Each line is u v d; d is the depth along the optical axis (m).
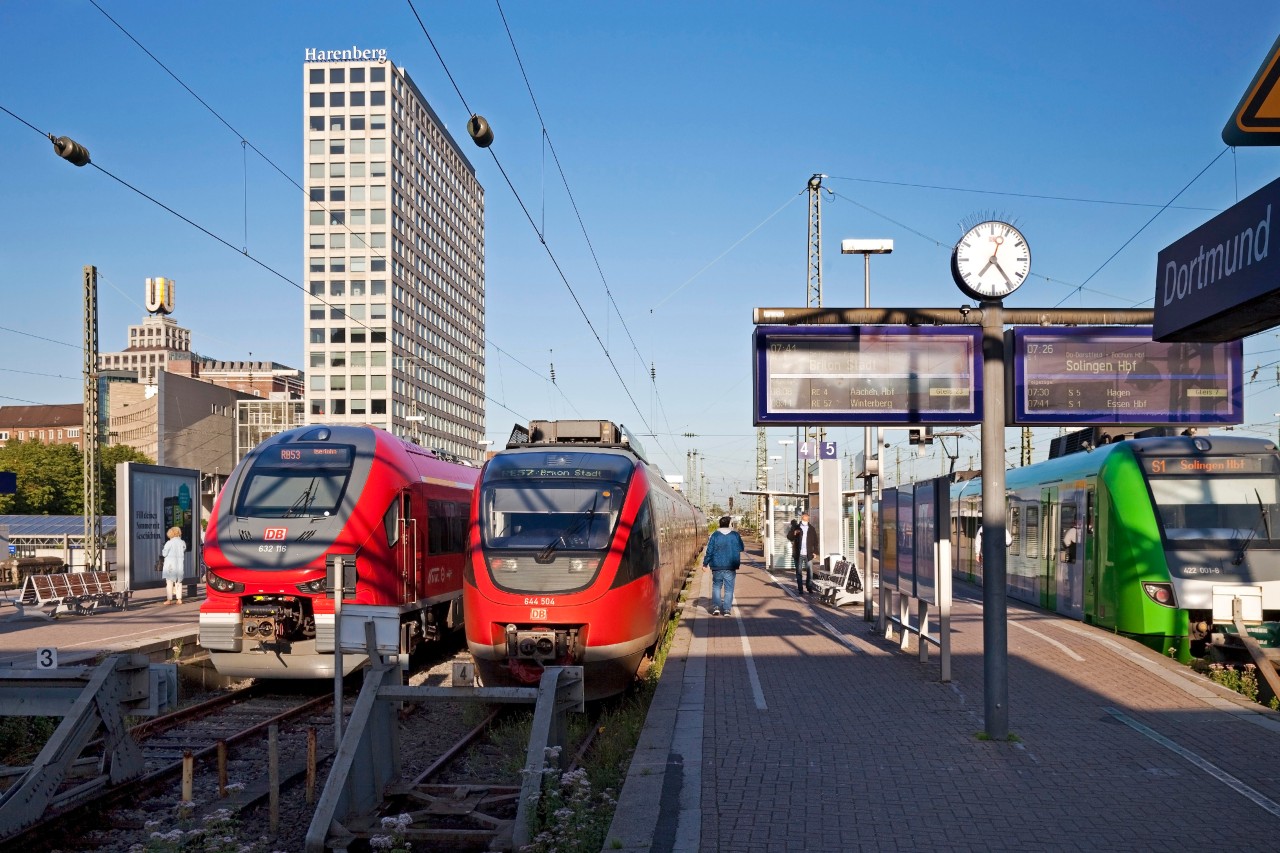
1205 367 10.12
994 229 9.49
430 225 108.81
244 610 13.25
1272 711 10.08
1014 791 7.43
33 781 7.38
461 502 18.12
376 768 7.56
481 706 11.96
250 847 6.84
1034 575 20.72
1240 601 12.70
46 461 77.12
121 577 23.50
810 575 25.70
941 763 8.21
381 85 96.38
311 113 96.81
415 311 103.56
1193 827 6.61
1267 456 14.98
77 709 8.01
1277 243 5.26
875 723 9.70
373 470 14.16
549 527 12.41
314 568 13.17
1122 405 10.09
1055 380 10.07
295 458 14.09
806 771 8.00
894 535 15.30
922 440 18.05
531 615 11.88
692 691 11.42
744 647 15.16
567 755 8.03
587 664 11.89
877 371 10.03
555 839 6.40
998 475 9.29
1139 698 10.77
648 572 12.78
